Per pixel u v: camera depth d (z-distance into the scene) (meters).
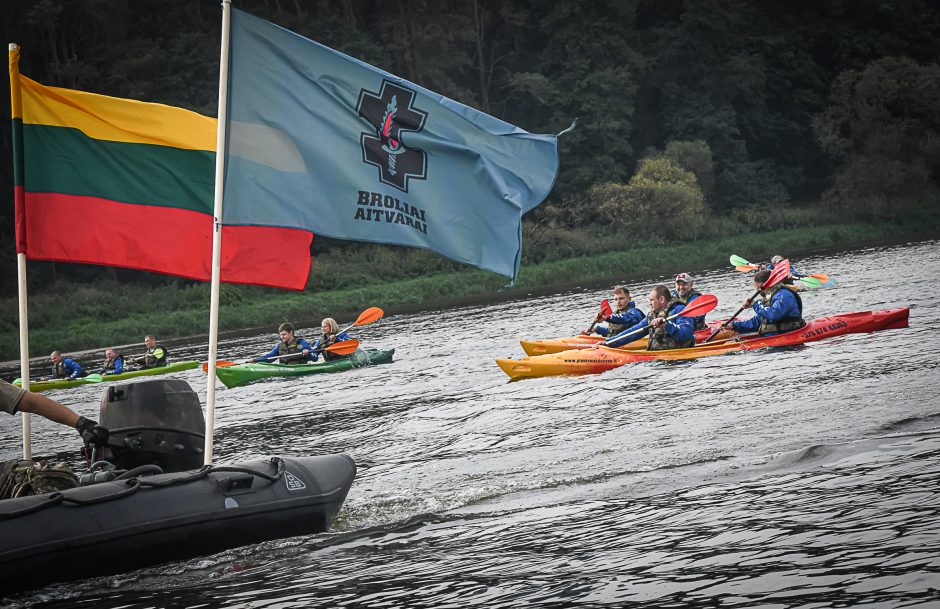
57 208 12.12
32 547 8.50
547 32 122.94
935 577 7.43
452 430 17.81
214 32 105.94
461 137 12.27
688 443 13.98
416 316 64.25
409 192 12.25
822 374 19.28
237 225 11.95
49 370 54.03
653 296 25.48
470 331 44.62
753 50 134.38
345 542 10.26
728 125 125.50
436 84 116.00
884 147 113.88
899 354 20.89
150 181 12.36
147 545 9.10
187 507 9.44
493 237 12.46
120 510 9.09
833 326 25.03
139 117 12.27
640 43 128.62
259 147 11.99
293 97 12.01
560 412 18.50
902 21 140.25
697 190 109.44
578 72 117.88
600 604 7.64
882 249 82.44
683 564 8.42
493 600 7.96
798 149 135.62
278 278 12.69
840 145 117.81
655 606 7.50
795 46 137.38
